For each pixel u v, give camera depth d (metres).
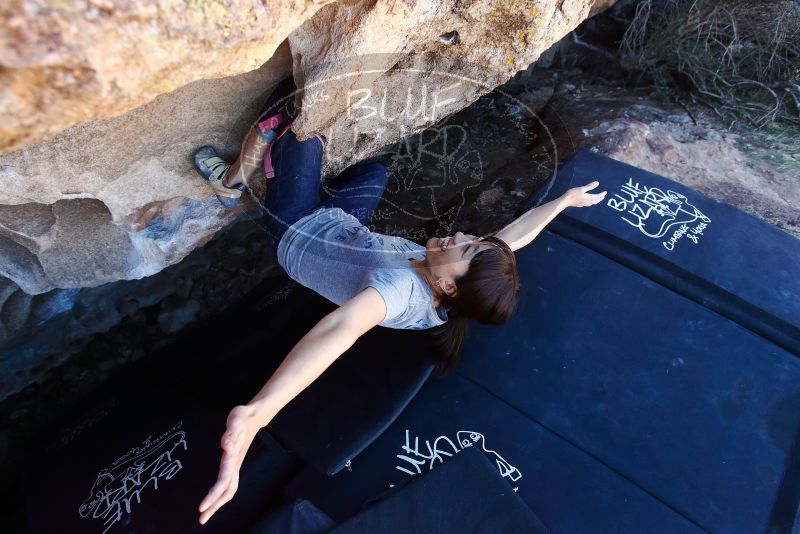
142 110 1.72
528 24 1.64
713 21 3.62
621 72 4.08
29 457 2.50
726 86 3.75
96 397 2.63
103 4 0.72
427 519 1.72
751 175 3.29
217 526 1.79
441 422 2.05
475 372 2.18
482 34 1.67
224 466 1.21
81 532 1.95
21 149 1.58
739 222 2.67
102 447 2.26
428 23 1.55
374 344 2.21
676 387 2.17
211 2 0.82
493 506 1.76
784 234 2.68
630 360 2.23
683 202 2.74
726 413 2.11
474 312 1.80
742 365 2.23
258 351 2.42
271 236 2.07
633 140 3.28
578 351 2.25
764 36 3.69
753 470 1.98
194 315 3.21
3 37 0.67
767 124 3.57
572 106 3.74
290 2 0.94
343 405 2.04
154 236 2.27
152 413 2.29
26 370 2.88
